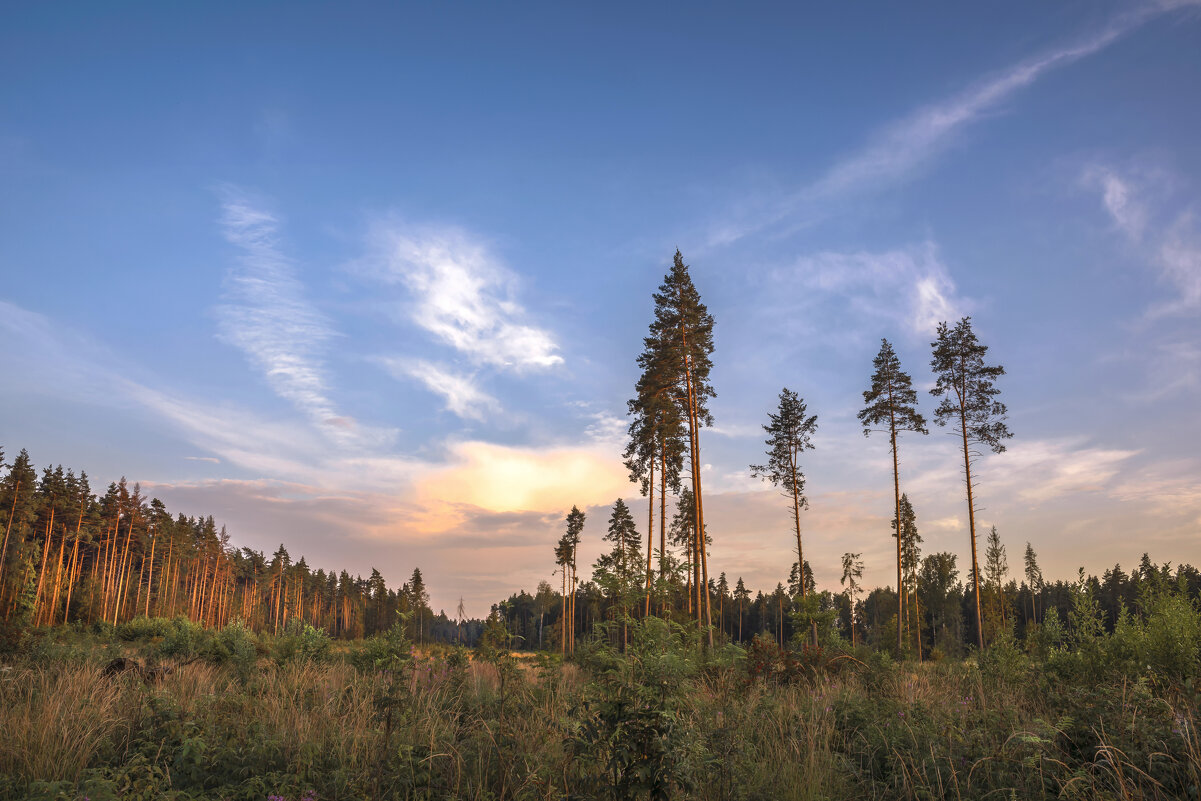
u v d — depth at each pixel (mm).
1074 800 5453
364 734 7746
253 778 6250
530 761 6578
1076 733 6789
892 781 6551
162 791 5961
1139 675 9125
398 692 8273
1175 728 6055
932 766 6477
